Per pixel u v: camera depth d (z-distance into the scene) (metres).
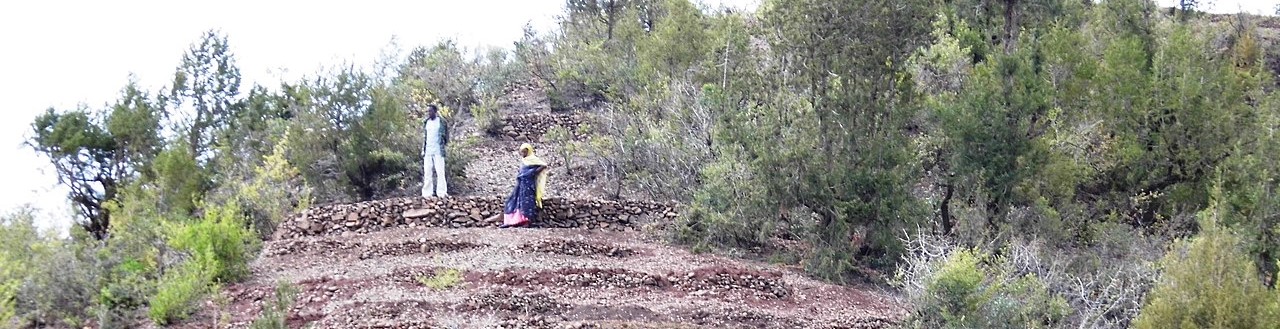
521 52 38.28
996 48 25.55
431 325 16.98
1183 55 26.47
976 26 30.55
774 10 23.22
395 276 19.39
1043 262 20.98
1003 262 19.30
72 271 18.69
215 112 30.59
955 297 17.59
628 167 27.94
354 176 27.02
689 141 26.84
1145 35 31.39
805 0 22.55
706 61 30.08
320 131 26.83
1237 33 38.84
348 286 18.86
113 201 23.95
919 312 17.92
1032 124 23.64
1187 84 25.31
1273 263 21.05
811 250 22.00
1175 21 32.59
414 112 33.12
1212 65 26.69
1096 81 25.83
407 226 23.22
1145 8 32.59
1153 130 25.56
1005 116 22.92
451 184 27.64
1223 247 16.67
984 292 17.69
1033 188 22.98
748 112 23.02
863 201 21.94
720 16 33.88
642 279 19.83
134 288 18.31
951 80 27.59
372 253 21.16
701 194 23.41
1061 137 23.94
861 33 22.44
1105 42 31.00
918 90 25.89
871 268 21.83
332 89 27.25
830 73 22.55
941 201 23.91
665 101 29.02
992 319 17.50
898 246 21.55
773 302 19.56
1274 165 23.22
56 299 18.31
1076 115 25.50
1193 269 16.48
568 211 24.05
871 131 22.48
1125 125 25.70
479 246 21.58
